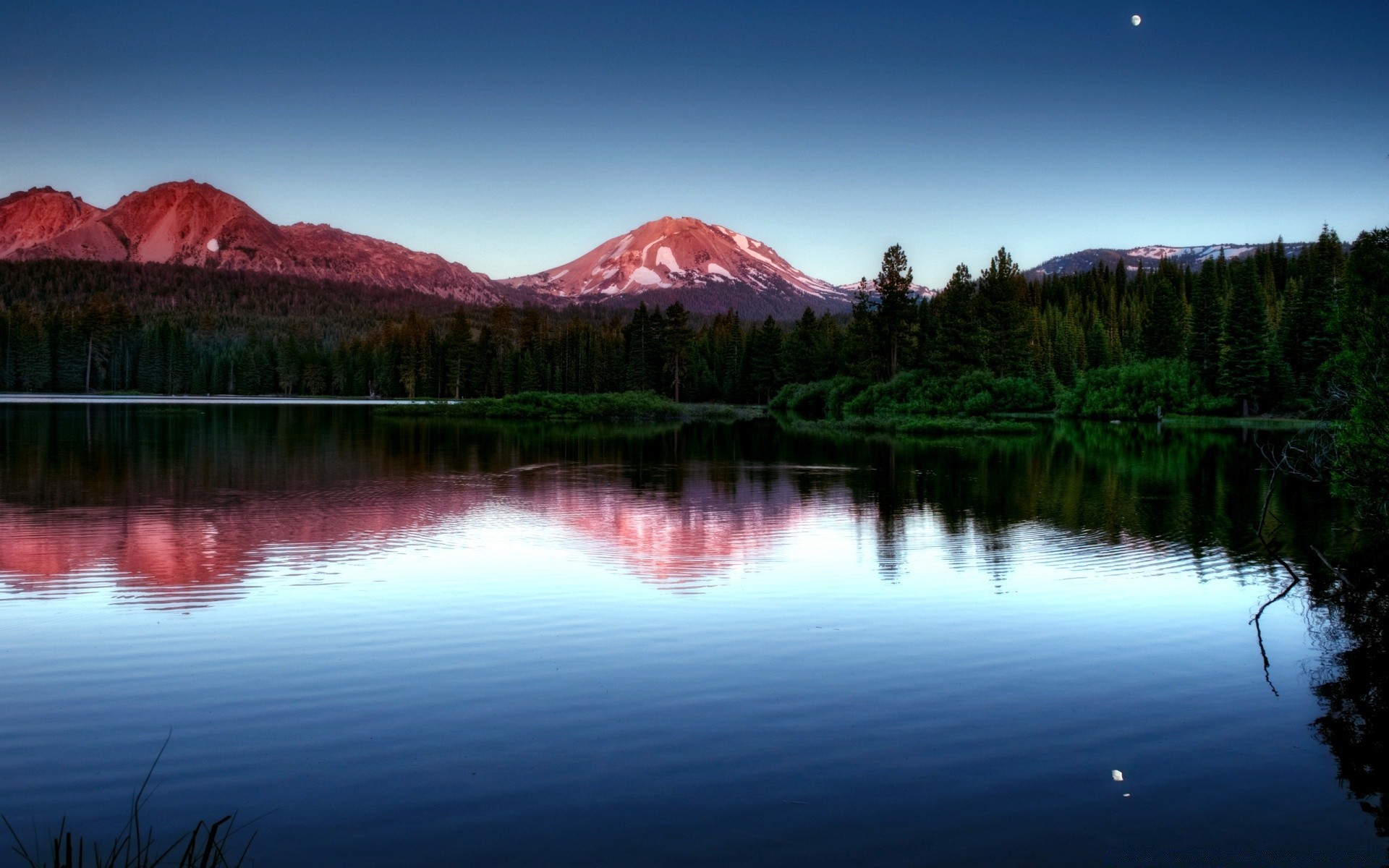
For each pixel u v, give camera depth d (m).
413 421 74.12
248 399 126.06
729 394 124.19
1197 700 10.38
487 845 7.16
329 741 9.12
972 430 64.88
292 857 6.96
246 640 12.49
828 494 29.03
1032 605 14.68
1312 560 18.39
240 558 18.03
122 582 15.91
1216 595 15.43
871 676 11.17
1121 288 155.12
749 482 32.34
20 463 35.09
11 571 16.66
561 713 9.89
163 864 6.80
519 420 80.00
